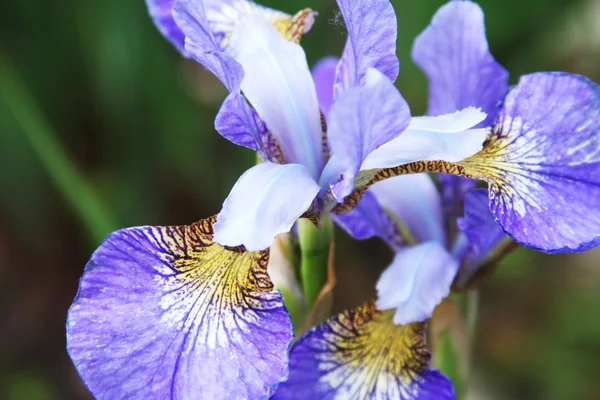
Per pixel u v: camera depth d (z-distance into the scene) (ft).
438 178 0.69
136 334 0.57
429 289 0.64
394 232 0.68
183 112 1.07
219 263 0.60
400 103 0.57
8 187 1.05
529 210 0.60
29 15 1.03
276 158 0.62
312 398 0.62
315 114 0.63
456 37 0.67
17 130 0.99
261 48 0.63
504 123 0.63
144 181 1.07
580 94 0.61
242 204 0.58
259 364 0.57
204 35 0.59
